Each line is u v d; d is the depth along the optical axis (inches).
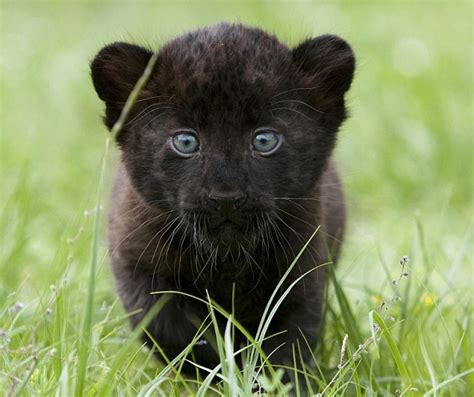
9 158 694.5
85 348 313.3
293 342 409.4
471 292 494.6
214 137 378.3
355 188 673.6
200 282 409.4
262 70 390.6
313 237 406.9
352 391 389.7
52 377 340.5
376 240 554.6
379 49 940.0
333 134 417.7
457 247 565.6
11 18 1132.5
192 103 381.1
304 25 1029.2
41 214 586.9
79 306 434.9
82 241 470.6
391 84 796.6
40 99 844.0
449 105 765.3
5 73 892.6
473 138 722.8
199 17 1130.0
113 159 536.4
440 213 625.9
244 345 414.0
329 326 450.0
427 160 703.1
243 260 400.8
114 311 457.4
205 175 374.9
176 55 399.5
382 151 713.6
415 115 746.8
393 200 677.3
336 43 419.8
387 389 380.8
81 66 918.4
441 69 848.9
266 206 378.3
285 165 389.4
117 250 420.2
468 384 384.5
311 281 409.4
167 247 403.5
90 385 341.4
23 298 482.6
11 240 501.0
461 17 1095.0
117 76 416.8
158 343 414.9
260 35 410.6
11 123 784.9
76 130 801.6
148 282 412.2
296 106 396.8
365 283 495.2
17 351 351.3
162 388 396.8
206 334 408.8
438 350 423.2
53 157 720.3
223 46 395.9
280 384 341.1
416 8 1129.4
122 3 1205.7
